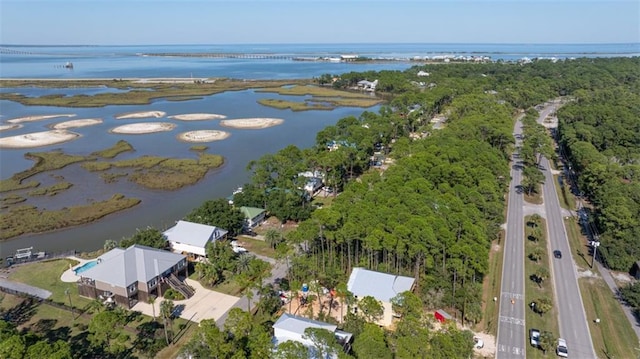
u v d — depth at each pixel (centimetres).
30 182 14250
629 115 17775
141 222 11650
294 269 8225
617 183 11325
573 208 11912
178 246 9456
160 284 7944
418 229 7769
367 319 6938
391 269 8325
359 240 8438
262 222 11381
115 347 6281
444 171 10962
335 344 5616
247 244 10081
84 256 9588
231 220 10188
